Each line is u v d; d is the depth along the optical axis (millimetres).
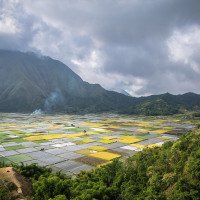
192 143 61344
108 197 51719
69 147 127375
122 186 56531
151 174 57250
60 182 53719
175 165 56719
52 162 97500
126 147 129750
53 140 147000
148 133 184000
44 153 112938
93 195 50688
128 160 70188
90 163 96500
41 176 61312
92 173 68312
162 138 161375
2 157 104312
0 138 151625
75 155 109625
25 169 66125
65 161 99312
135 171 61969
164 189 51188
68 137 159125
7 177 57094
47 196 51125
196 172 49219
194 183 47969
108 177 62781
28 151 116438
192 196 45438
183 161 56219
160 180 53312
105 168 67938
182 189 47844
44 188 53125
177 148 62000
